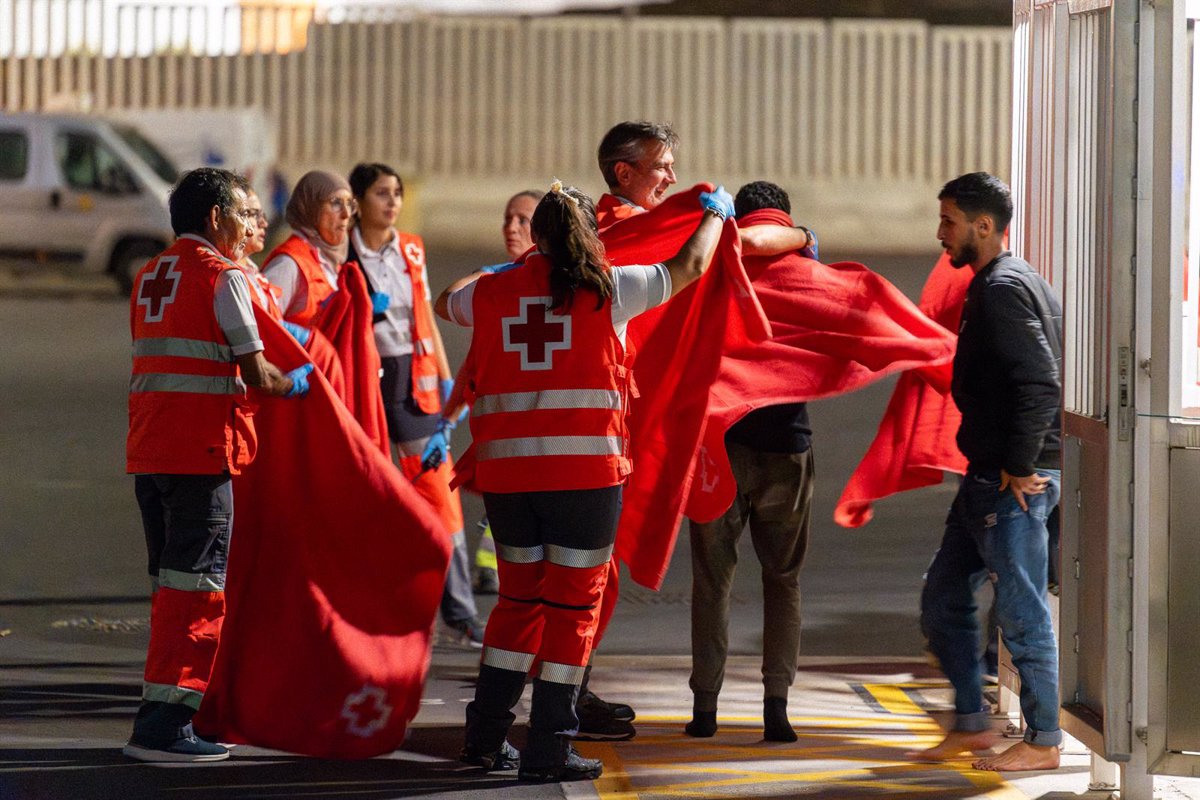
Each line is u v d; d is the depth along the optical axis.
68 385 30.72
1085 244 10.27
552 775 10.59
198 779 10.68
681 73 63.97
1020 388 10.30
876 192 62.75
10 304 42.78
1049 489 10.63
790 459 11.46
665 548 11.40
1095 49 10.16
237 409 10.98
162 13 62.34
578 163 63.81
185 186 11.16
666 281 10.45
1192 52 9.62
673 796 10.30
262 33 63.22
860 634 15.03
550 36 63.59
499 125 63.47
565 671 10.55
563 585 10.49
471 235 58.94
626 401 10.75
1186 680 9.60
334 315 12.99
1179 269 9.46
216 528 11.00
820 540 19.23
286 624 11.43
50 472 23.27
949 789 10.39
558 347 10.30
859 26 64.12
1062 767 10.91
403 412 14.05
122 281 44.06
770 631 11.57
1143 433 9.54
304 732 11.27
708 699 11.70
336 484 11.52
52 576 17.41
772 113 64.25
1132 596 9.62
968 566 11.20
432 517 11.72
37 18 61.97
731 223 10.97
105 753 11.22
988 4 68.69
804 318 11.82
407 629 11.62
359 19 63.22
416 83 63.28
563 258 10.26
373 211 13.88
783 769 10.89
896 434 12.75
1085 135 10.26
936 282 13.05
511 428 10.38
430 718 12.32
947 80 64.12
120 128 45.56
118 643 14.62
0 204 43.34
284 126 63.16
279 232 47.97
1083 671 10.34
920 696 12.96
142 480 11.50
